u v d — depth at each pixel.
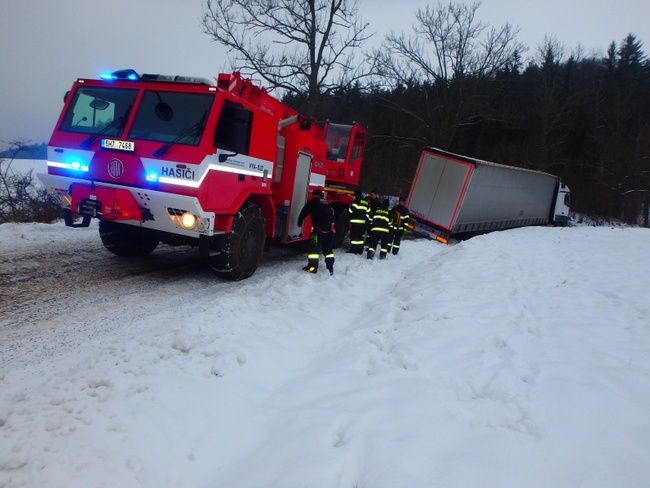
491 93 31.64
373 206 11.93
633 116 45.06
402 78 29.84
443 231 16.62
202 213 6.02
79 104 6.71
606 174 41.09
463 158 16.12
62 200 6.66
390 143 36.66
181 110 6.25
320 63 20.06
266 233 8.23
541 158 37.78
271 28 19.72
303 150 9.12
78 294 5.86
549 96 38.41
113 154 6.24
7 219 11.23
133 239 8.01
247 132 6.98
